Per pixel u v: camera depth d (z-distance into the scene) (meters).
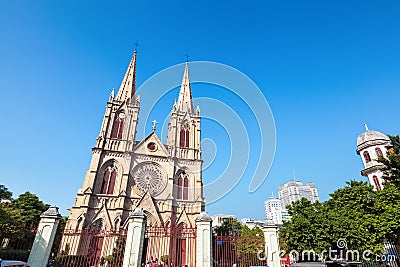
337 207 29.47
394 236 26.08
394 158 29.36
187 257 35.50
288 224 28.88
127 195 43.91
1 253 17.81
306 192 135.75
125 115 51.44
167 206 44.47
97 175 43.97
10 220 24.23
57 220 16.75
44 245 15.49
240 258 20.66
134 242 16.44
